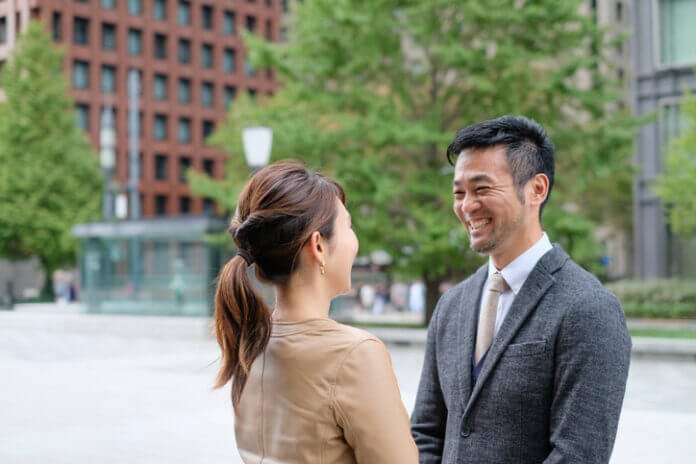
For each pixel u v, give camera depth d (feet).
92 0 189.06
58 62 132.36
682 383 37.47
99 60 190.49
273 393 5.74
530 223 7.19
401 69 65.72
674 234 81.10
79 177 130.00
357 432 5.41
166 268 75.72
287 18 67.62
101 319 71.87
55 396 32.58
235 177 92.94
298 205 5.69
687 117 70.28
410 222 66.54
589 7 157.79
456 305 7.84
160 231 75.56
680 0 80.74
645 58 82.84
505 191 7.02
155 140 199.41
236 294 5.82
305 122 65.72
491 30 62.85
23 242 124.88
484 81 58.75
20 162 126.11
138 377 38.65
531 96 63.82
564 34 62.44
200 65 206.59
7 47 183.42
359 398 5.42
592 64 61.67
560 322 6.79
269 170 5.92
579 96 61.21
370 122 60.18
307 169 5.98
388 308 104.58
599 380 6.53
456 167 7.30
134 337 66.33
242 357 5.74
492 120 7.25
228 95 212.64
